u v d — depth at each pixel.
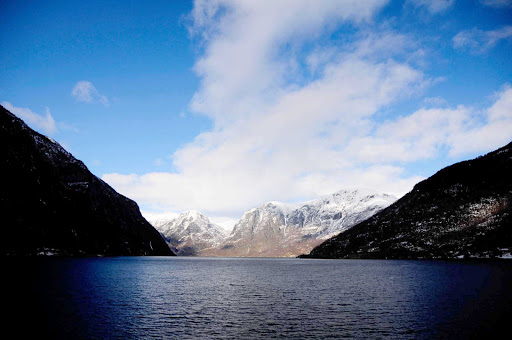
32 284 72.12
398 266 155.75
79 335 37.88
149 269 144.00
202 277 115.88
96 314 48.00
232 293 73.38
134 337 37.84
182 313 50.91
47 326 40.81
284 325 43.75
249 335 39.12
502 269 115.38
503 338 37.16
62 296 60.38
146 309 53.12
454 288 73.31
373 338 37.75
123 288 76.12
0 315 44.66
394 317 47.50
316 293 73.00
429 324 43.16
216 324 44.25
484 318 45.72
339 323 44.56
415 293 68.69
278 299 64.81
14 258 150.12
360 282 93.69
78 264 141.00
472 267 126.56
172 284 89.88
